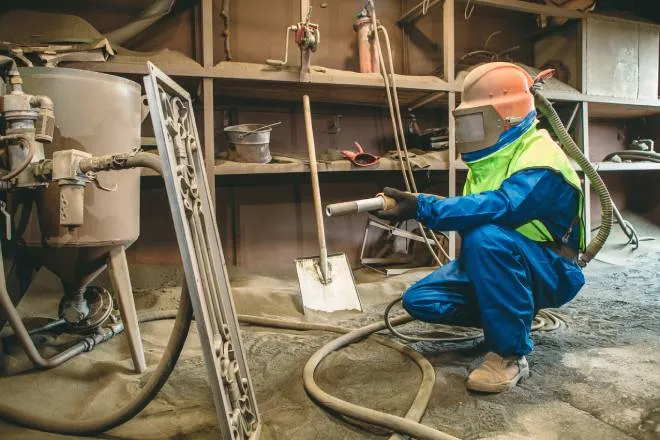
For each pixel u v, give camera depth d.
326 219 3.87
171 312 2.41
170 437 1.29
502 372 1.52
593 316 2.40
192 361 1.82
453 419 1.34
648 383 1.54
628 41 4.33
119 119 1.78
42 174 1.44
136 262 3.33
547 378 1.61
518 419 1.34
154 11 3.01
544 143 1.57
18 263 2.02
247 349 1.98
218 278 1.34
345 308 2.69
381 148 4.02
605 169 4.23
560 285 1.63
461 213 1.50
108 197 1.76
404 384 1.58
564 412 1.37
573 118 4.19
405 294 1.79
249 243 3.63
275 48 3.63
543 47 4.54
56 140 1.66
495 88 1.58
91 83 1.71
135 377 1.68
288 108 3.69
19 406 1.48
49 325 2.08
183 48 3.40
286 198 3.74
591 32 4.16
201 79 2.91
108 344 2.04
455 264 1.80
